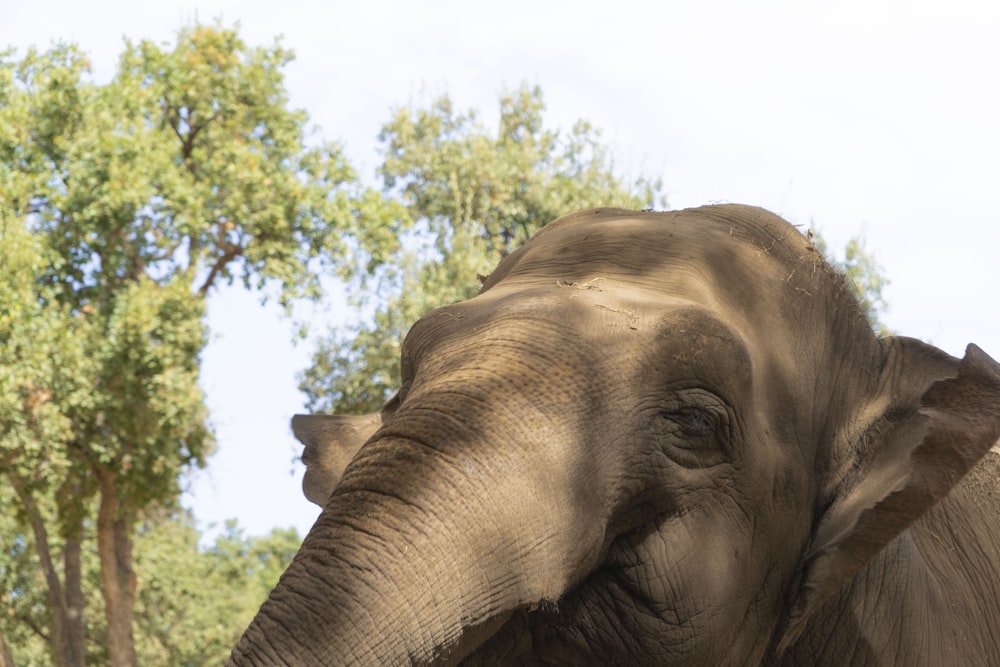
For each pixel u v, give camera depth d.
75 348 22.91
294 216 26.64
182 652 33.03
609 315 3.53
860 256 22.11
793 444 3.84
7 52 25.83
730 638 3.66
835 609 4.08
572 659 3.51
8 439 22.28
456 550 3.02
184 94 27.53
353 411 28.09
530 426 3.24
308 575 2.93
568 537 3.22
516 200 30.52
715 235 4.01
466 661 3.43
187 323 23.69
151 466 24.02
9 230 23.08
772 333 3.88
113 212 24.53
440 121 31.28
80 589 26.83
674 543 3.50
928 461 3.55
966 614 4.58
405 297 27.59
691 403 3.51
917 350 4.18
